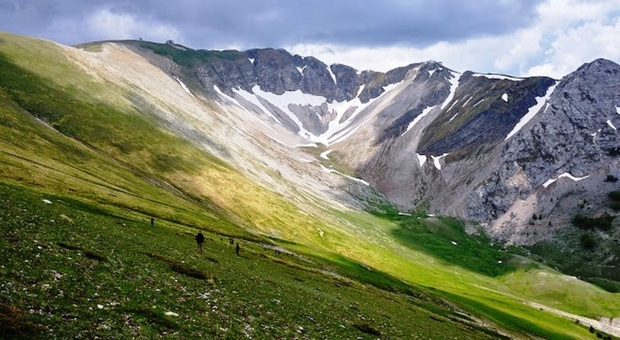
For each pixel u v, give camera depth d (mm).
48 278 29594
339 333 43281
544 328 138000
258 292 50781
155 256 50719
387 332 52531
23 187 80562
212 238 100625
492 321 124562
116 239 54438
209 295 40500
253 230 175625
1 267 28609
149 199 131625
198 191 191500
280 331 36594
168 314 30594
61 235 44125
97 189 112125
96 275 33906
